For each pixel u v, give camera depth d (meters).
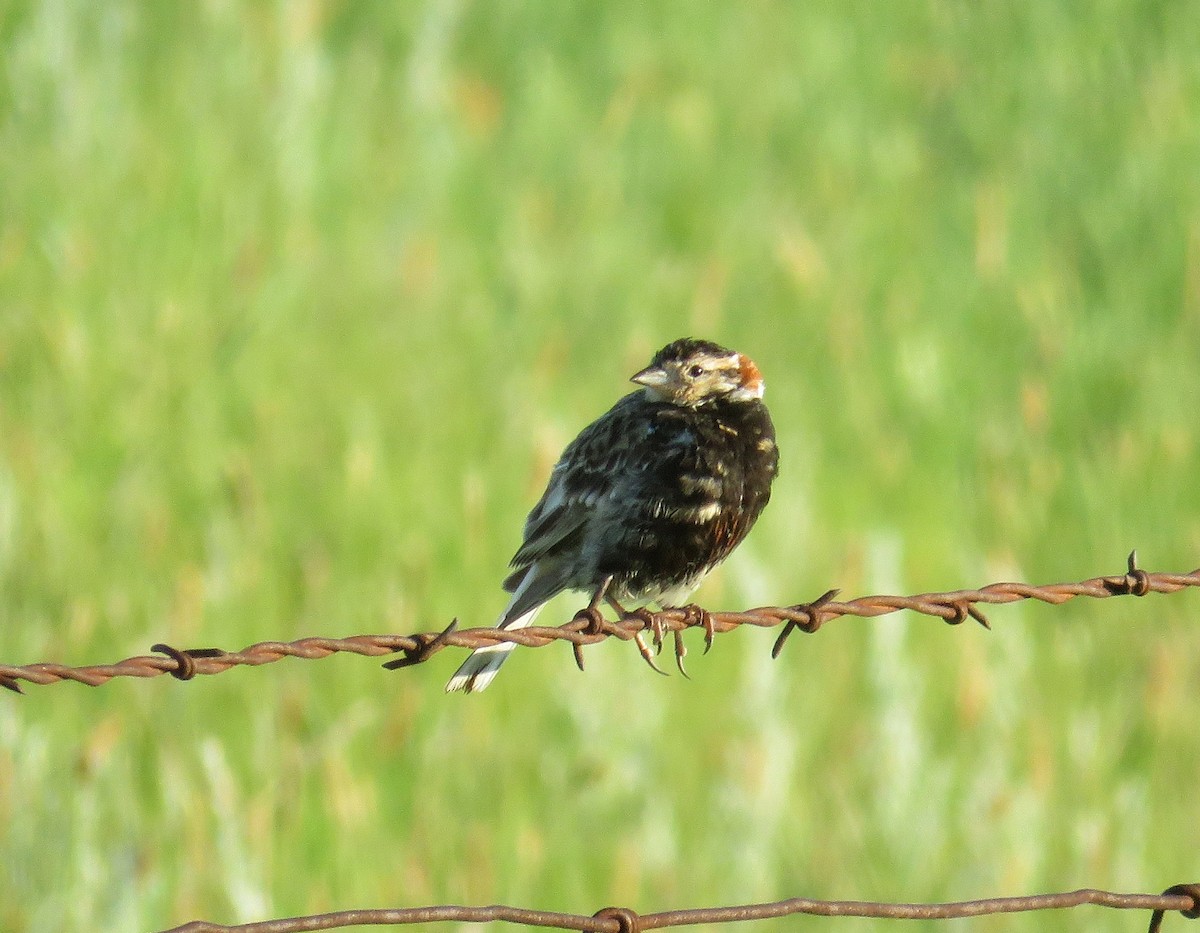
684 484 9.45
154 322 12.86
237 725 10.41
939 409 14.60
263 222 14.83
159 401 12.35
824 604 7.81
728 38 21.61
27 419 12.02
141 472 11.76
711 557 9.70
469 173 17.97
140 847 9.18
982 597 7.85
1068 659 11.81
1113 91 17.92
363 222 16.38
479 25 21.64
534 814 10.25
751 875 10.01
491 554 12.09
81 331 12.38
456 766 10.34
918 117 20.11
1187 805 11.01
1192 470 13.54
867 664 11.31
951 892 9.99
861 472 14.18
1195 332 14.91
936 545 13.32
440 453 13.03
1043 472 13.51
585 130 19.48
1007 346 15.69
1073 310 15.42
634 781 10.33
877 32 21.50
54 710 10.27
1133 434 13.79
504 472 12.98
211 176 14.28
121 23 15.57
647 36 21.62
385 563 11.65
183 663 6.36
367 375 13.88
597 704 10.55
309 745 10.27
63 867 9.07
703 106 19.58
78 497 11.41
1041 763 10.52
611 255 16.75
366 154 17.30
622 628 7.49
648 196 18.66
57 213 13.30
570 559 9.70
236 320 13.14
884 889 9.98
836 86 20.42
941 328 15.95
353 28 20.78
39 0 14.77
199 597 10.77
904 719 10.53
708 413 9.77
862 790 10.56
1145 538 12.87
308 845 9.66
